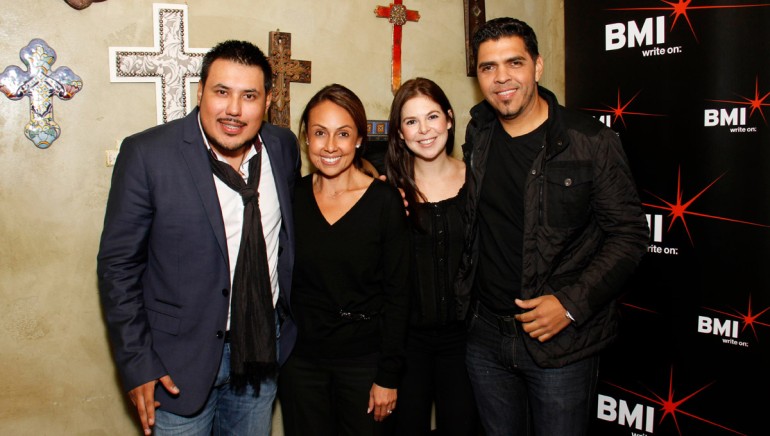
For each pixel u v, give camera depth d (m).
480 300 1.70
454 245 1.73
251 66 1.36
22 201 1.76
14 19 1.70
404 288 1.60
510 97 1.50
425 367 1.76
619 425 2.30
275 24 2.07
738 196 1.93
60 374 1.84
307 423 1.61
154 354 1.34
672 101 2.09
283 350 1.64
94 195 1.84
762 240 1.88
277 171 1.56
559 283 1.53
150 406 1.30
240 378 1.54
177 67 1.89
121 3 1.83
